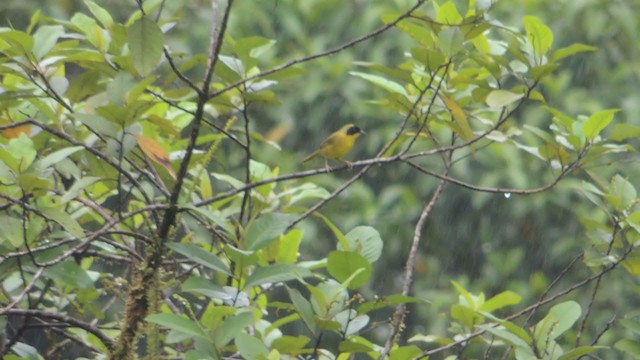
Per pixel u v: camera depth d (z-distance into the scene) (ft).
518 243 51.60
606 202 26.73
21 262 21.15
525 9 51.03
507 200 51.13
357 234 22.65
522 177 50.16
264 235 19.74
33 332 29.63
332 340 48.62
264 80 23.95
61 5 49.03
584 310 49.14
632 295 48.57
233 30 51.06
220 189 49.11
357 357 45.65
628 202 25.26
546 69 24.25
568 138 25.00
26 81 25.49
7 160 20.15
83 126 24.14
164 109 26.50
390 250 51.49
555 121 25.61
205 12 50.80
